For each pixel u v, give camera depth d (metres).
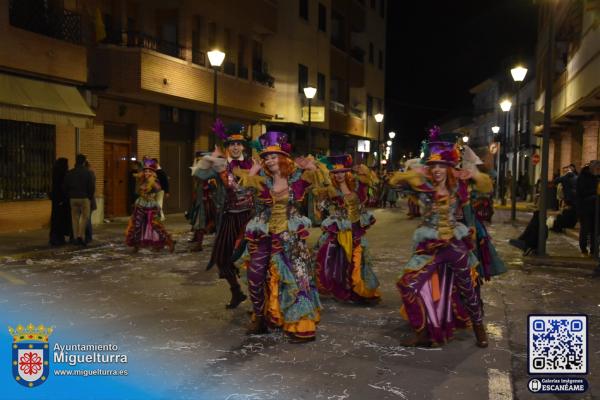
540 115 19.17
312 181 6.14
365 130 41.31
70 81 16.16
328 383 4.90
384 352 5.71
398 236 15.89
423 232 5.77
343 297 7.61
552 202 26.66
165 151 21.88
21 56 14.46
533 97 42.66
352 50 38.47
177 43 20.17
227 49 23.88
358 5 39.09
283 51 27.78
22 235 14.59
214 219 12.30
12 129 15.17
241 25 24.48
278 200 6.06
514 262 11.34
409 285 5.82
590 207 11.50
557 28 23.72
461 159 6.12
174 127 22.33
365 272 7.59
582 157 25.17
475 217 6.26
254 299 6.15
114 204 19.48
